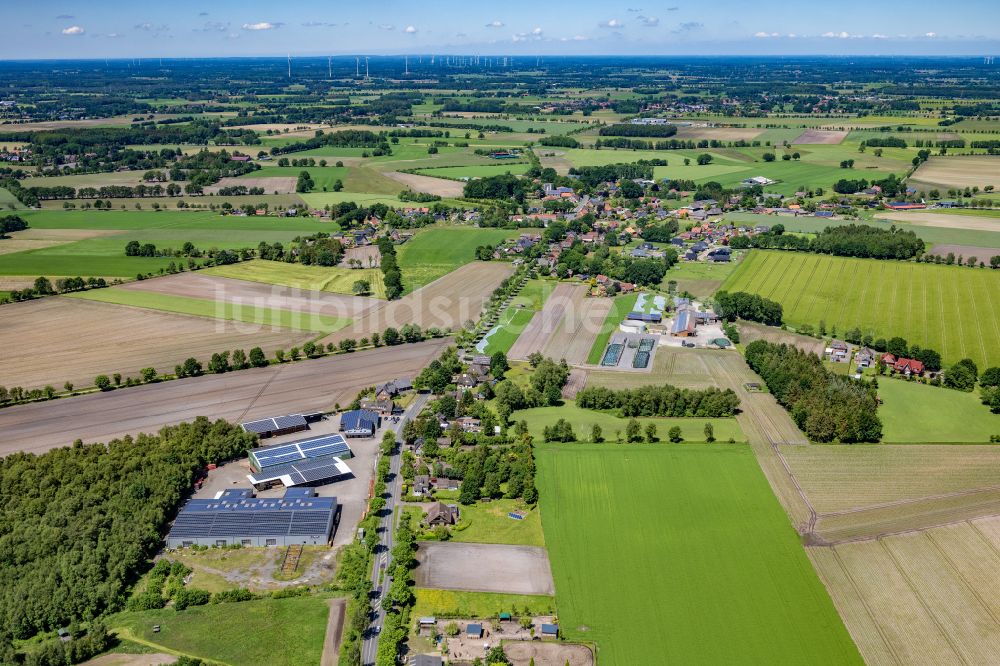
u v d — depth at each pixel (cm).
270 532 16100
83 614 14025
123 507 16550
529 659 13038
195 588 14750
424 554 15750
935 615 14000
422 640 13488
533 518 17012
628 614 14050
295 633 13625
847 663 12938
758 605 14250
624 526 16612
